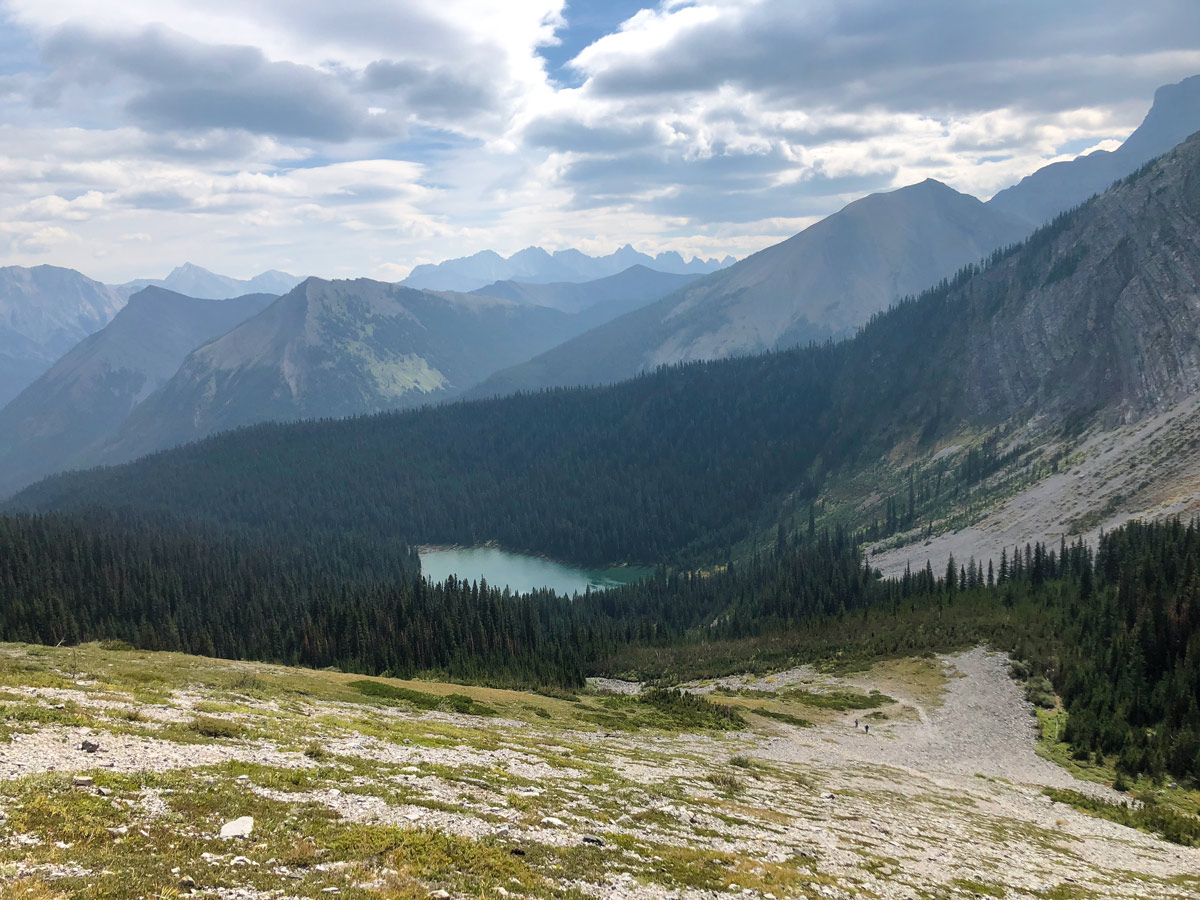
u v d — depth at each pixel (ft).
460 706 225.76
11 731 92.53
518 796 106.93
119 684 151.02
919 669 390.83
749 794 147.13
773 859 100.27
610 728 240.12
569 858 84.12
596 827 99.45
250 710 144.87
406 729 158.51
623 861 86.74
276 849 70.18
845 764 229.04
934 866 114.83
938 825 152.66
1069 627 415.44
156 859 62.54
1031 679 359.05
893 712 328.90
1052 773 260.01
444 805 93.81
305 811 82.33
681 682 437.17
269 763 100.32
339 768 103.91
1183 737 261.85
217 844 69.00
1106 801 219.41
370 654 447.83
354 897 62.39
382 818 85.10
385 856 73.72
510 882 73.10
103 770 83.30
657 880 82.74
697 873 87.35
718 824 114.62
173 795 79.66
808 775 192.65
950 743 289.12
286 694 187.01
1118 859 151.84
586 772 138.82
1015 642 407.85
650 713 283.79
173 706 133.49
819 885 91.40
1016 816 184.65
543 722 230.48
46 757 85.05
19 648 214.90
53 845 61.52
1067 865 135.85
